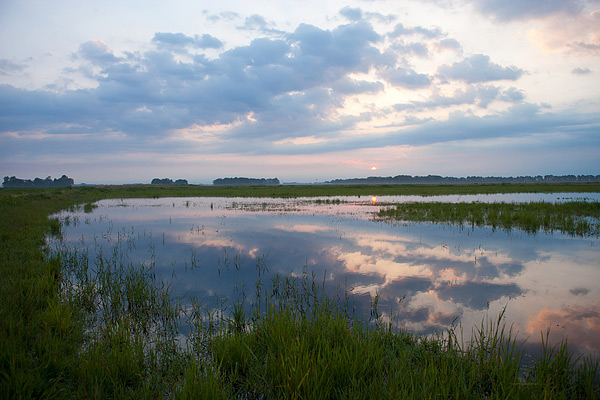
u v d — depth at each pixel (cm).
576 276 764
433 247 1066
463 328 509
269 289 695
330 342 431
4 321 445
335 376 362
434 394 334
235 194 4609
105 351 418
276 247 1080
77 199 3434
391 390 328
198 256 970
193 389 327
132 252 1023
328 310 516
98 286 690
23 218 1549
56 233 1343
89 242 1178
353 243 1134
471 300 623
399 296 645
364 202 2994
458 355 415
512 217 1650
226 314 570
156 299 621
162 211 2273
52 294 597
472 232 1338
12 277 657
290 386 342
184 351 448
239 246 1098
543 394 322
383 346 426
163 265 878
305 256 962
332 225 1548
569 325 516
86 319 542
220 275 790
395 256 955
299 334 450
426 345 442
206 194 4638
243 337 446
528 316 551
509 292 664
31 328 449
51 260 779
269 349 416
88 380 358
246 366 402
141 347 417
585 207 2044
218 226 1535
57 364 378
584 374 360
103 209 2447
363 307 589
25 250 914
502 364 373
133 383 374
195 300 631
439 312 568
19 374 336
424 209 2155
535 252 993
